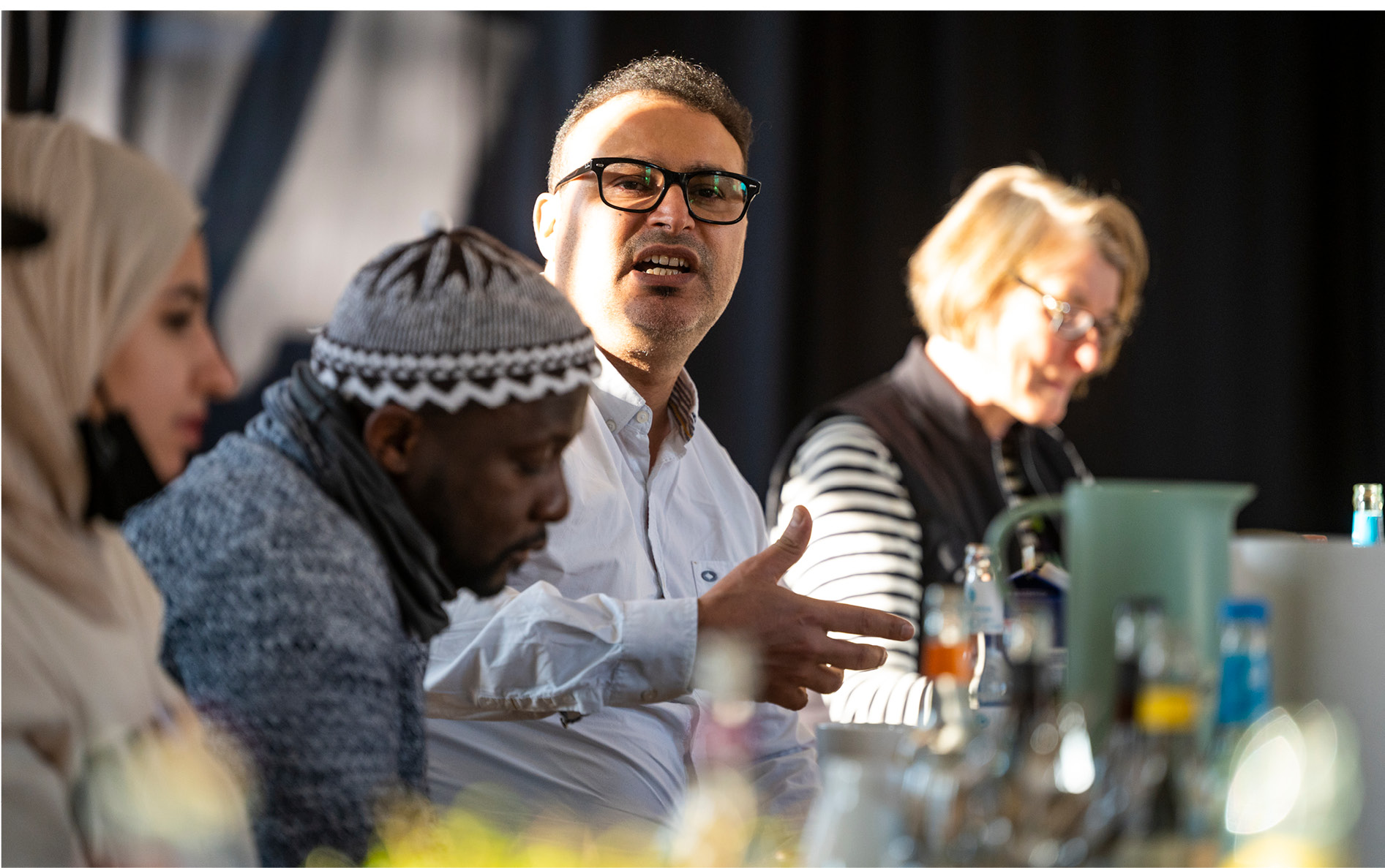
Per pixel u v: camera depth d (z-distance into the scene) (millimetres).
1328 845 1254
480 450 1448
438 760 2270
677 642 1926
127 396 1353
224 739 1323
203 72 5070
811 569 2932
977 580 2027
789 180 5219
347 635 1361
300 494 1416
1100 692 1483
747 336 5191
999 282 3377
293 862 1308
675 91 2816
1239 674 1357
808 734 2582
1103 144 5570
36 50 4977
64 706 1280
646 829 2260
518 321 1435
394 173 5148
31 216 1290
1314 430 5648
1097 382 5566
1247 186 5633
